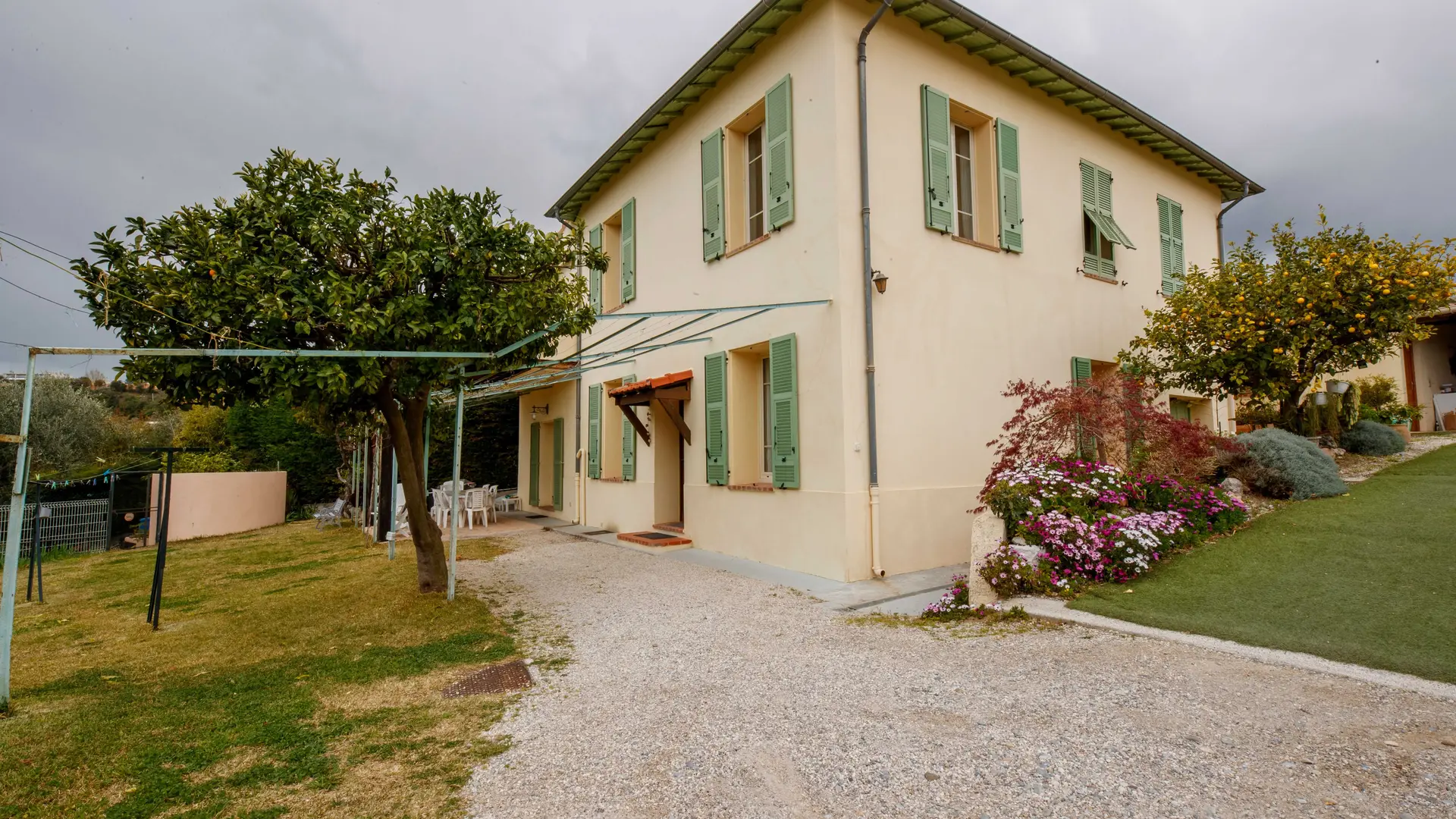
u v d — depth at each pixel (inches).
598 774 120.6
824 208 297.1
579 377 534.3
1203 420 471.5
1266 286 337.4
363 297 210.7
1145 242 438.6
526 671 183.6
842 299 287.0
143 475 553.0
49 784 120.0
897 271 307.3
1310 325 330.0
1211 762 110.0
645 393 376.5
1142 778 106.9
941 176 327.3
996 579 217.5
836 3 295.7
